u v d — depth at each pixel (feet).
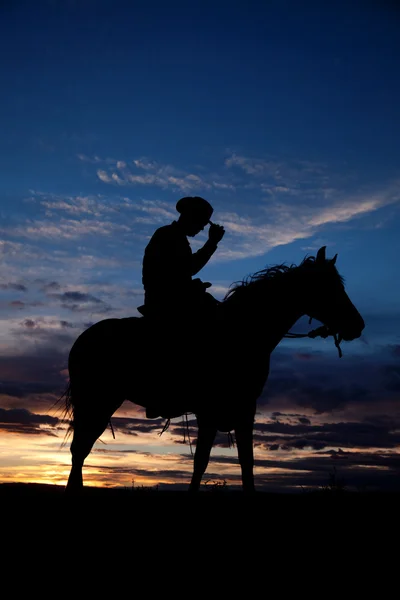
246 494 20.58
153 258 22.63
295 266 23.27
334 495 21.68
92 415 23.00
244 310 22.15
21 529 18.45
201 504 20.75
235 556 16.61
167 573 15.61
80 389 23.17
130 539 17.71
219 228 23.24
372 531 18.16
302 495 22.13
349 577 15.38
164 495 22.16
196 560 16.31
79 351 23.48
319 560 16.28
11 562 16.19
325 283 22.45
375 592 14.62
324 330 22.80
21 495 22.04
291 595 14.51
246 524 18.85
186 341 22.02
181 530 18.35
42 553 16.74
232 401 21.22
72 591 14.65
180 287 22.33
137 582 15.16
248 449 21.16
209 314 22.21
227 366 21.30
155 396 22.89
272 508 20.30
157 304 22.49
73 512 19.97
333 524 18.75
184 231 23.02
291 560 16.33
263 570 15.80
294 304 22.43
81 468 22.65
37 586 14.88
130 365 22.85
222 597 14.42
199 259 22.80
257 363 21.62
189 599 14.32
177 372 22.04
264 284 22.66
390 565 15.98
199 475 20.90
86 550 16.96
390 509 20.08
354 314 22.52
